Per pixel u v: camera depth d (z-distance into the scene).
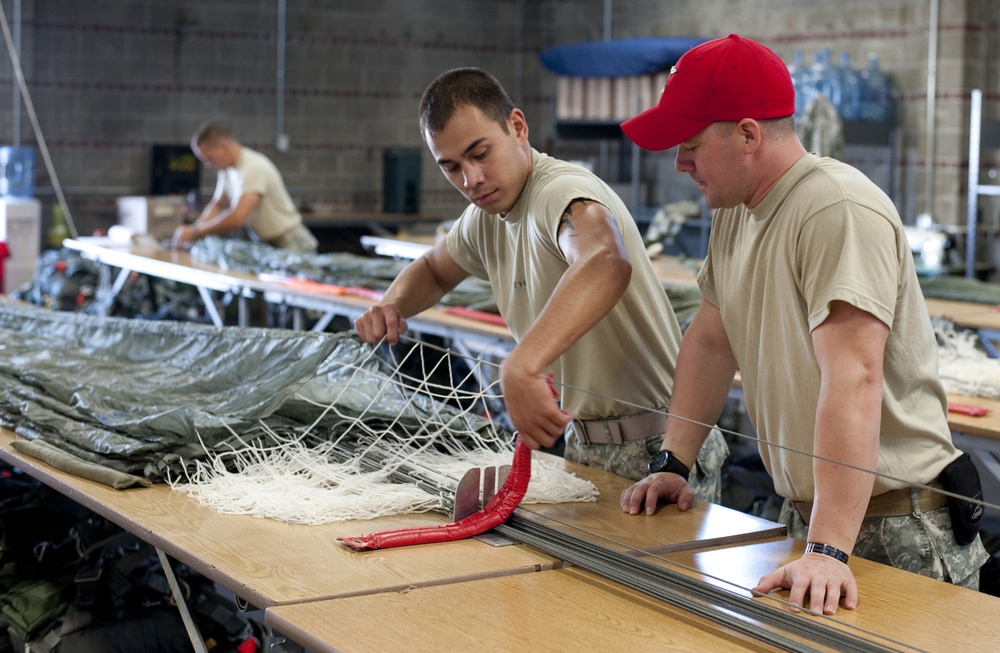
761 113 1.72
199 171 9.80
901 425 1.84
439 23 10.65
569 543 1.79
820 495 1.64
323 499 1.99
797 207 1.73
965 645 1.44
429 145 2.07
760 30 9.05
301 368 2.37
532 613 1.54
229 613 2.65
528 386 1.71
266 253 6.02
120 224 8.91
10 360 2.87
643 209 9.16
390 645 1.42
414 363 4.30
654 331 2.26
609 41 8.50
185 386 2.56
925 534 1.90
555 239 2.00
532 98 10.98
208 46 9.85
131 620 2.62
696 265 5.94
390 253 7.46
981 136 7.48
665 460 2.07
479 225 2.33
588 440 2.38
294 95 10.21
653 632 1.48
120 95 9.59
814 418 1.81
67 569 2.75
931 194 8.08
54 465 2.25
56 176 9.38
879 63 8.33
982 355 3.50
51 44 9.30
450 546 1.82
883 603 1.58
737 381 3.22
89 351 2.96
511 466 1.94
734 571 1.72
